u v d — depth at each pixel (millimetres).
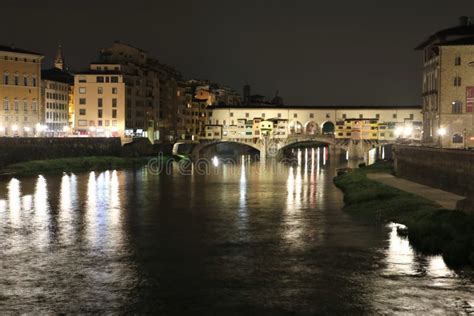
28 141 147000
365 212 72688
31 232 61312
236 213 74125
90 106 190250
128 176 132625
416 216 62688
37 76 177000
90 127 190625
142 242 56344
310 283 42719
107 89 190000
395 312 37000
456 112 122438
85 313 37219
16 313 37250
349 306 38031
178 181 121062
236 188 106625
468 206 59688
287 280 43438
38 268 46875
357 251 51781
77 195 93750
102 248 53781
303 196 92812
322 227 63250
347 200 84125
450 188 81438
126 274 45219
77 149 164500
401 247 53062
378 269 45938
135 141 189500
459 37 126688
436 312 36906
